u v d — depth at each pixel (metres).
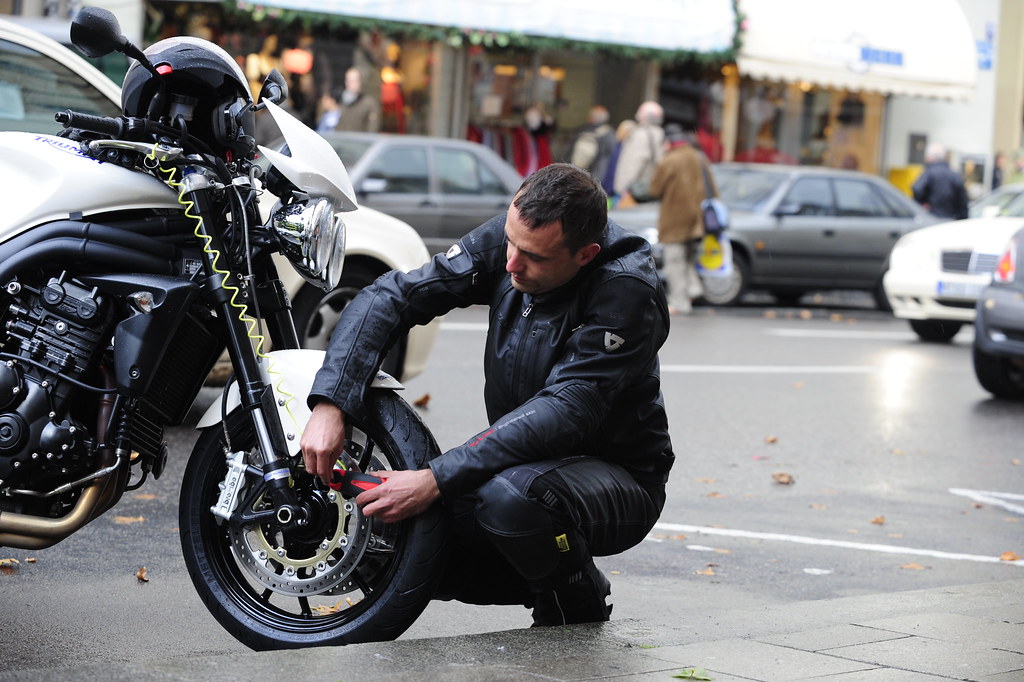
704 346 15.25
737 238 19.55
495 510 4.18
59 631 4.80
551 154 23.88
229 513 4.21
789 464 9.24
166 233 4.38
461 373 11.79
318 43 21.17
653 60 23.39
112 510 6.64
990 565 6.85
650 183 18.73
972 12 29.83
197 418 8.69
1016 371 12.67
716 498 8.09
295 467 4.23
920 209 20.83
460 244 4.52
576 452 4.53
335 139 16.97
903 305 16.78
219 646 4.74
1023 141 33.41
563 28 22.00
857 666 4.09
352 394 4.22
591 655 4.06
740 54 24.08
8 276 4.26
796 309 20.86
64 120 4.17
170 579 5.57
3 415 4.16
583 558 4.36
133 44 4.25
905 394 12.70
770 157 26.81
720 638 4.60
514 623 5.33
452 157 17.30
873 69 25.81
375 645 4.07
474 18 21.28
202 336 4.48
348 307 4.45
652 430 4.58
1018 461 9.83
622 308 4.29
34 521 4.18
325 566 4.22
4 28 7.38
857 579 6.43
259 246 4.38
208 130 4.45
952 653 4.32
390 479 4.13
